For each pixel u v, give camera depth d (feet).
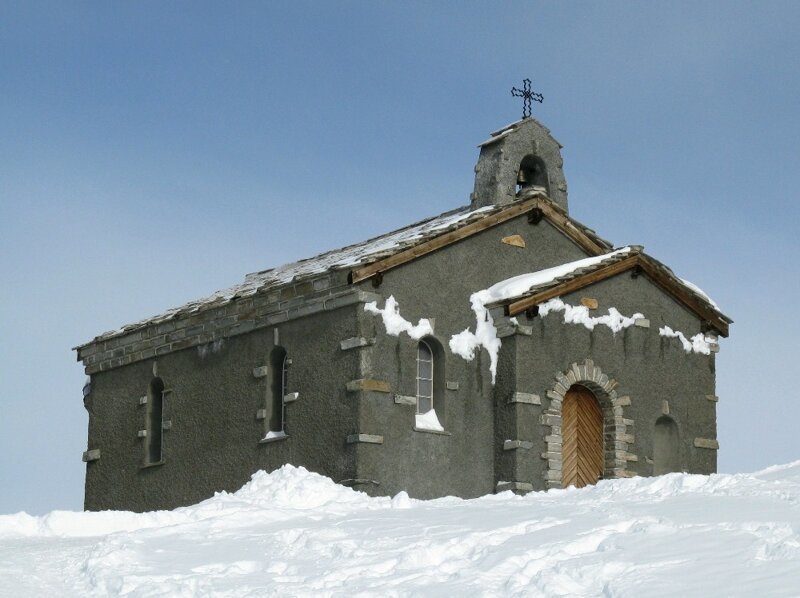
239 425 101.14
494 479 96.43
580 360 99.09
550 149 108.88
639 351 102.22
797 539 49.88
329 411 93.76
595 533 54.19
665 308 104.58
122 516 72.59
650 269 103.30
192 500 104.53
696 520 55.31
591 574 48.52
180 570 55.16
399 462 92.58
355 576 51.85
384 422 92.43
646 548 51.06
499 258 100.83
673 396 103.40
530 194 102.68
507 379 96.84
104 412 115.55
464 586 48.80
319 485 79.25
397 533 59.47
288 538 60.44
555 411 97.14
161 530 64.75
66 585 54.34
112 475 113.29
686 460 103.19
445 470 94.53
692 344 105.50
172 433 107.55
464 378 96.68
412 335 94.94
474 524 60.23
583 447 99.76
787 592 43.75
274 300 99.66
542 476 95.81
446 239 97.30
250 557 57.16
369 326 92.99
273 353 99.76
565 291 98.84
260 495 78.07
